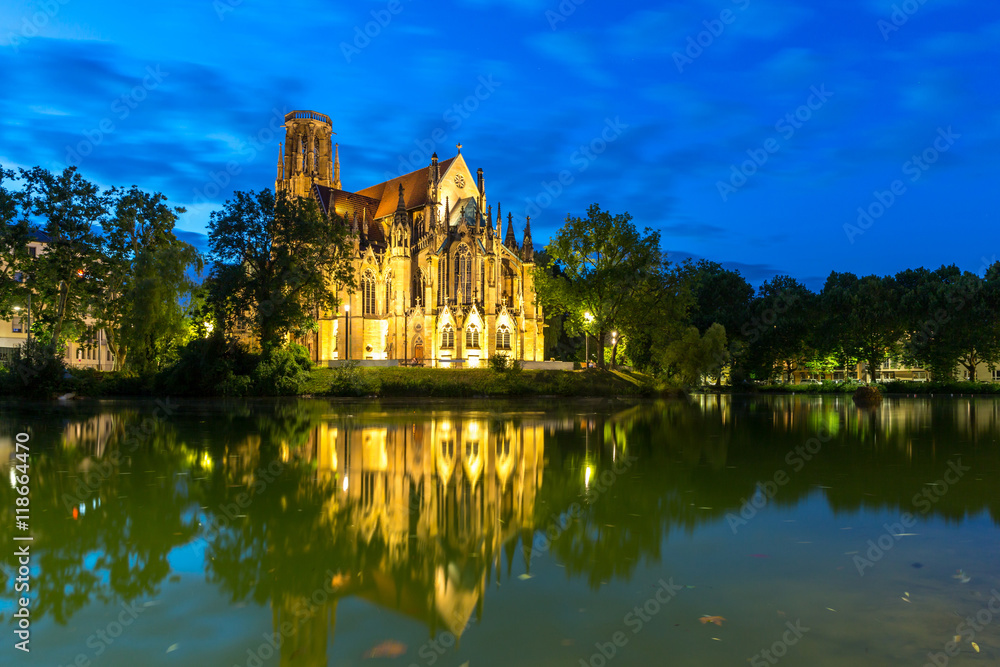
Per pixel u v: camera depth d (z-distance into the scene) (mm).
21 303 69250
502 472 18500
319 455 22031
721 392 109438
